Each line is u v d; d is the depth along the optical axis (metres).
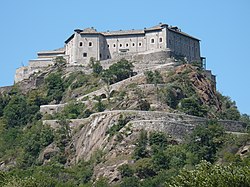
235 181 162.75
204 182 163.50
